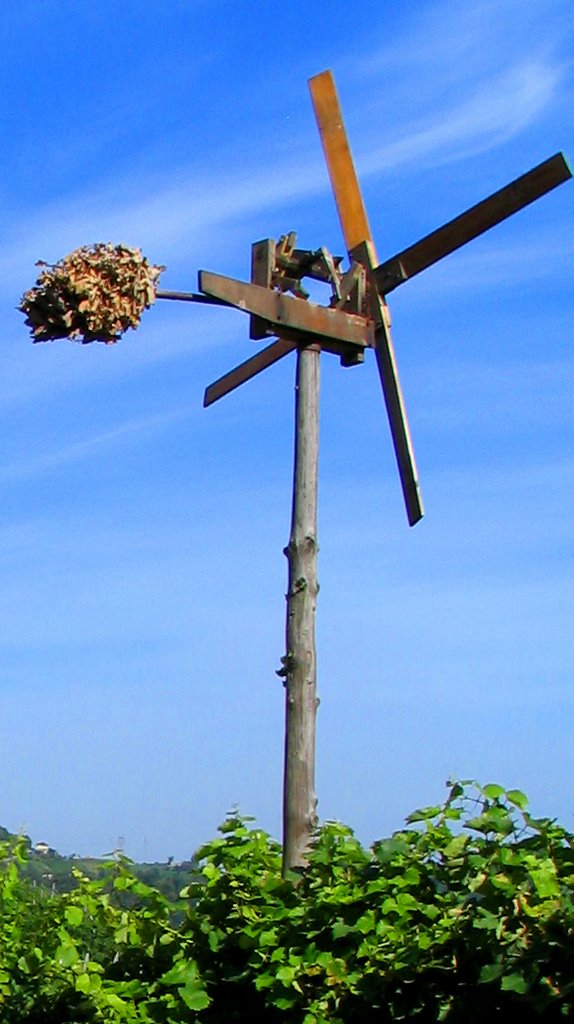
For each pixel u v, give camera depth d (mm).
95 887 6594
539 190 6996
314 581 7227
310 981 5645
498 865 5262
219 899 6141
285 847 6859
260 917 5902
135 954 6379
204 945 6121
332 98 7828
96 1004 6004
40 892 7109
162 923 6277
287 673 7094
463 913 5266
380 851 5691
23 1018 6512
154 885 6660
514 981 4957
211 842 6246
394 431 7488
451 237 7312
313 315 7324
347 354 7594
